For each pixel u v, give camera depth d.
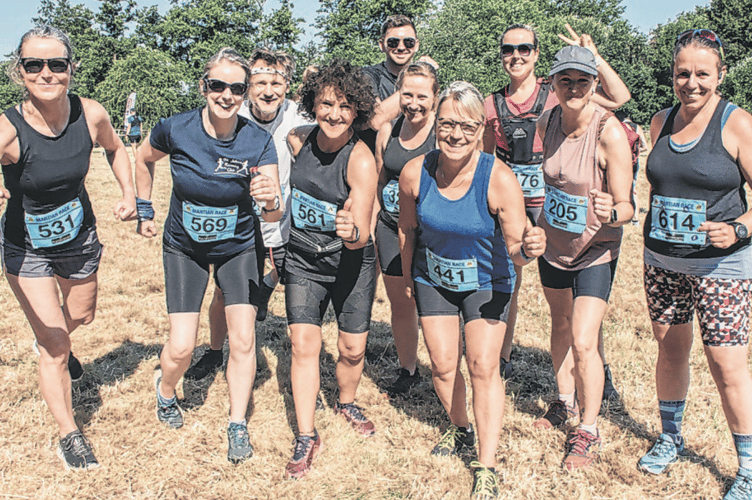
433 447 3.61
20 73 2.99
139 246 8.16
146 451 3.53
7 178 3.20
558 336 3.78
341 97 3.07
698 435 3.66
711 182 2.94
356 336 3.61
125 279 6.73
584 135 3.23
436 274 3.17
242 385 3.48
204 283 3.58
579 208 3.31
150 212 3.71
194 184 3.29
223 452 3.54
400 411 4.04
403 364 4.38
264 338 5.22
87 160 3.34
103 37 60.72
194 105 52.94
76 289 3.83
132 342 5.10
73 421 3.43
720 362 3.06
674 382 3.39
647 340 5.12
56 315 3.35
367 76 3.22
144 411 3.93
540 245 2.72
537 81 4.11
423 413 4.02
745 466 3.09
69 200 3.39
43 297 3.33
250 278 3.50
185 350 3.44
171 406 3.76
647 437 3.69
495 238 3.05
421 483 3.24
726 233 2.79
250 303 3.48
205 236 3.40
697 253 3.06
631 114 51.47
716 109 2.93
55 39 2.95
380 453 3.53
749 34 55.22
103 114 3.41
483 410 3.13
